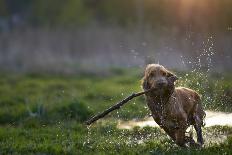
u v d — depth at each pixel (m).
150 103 9.29
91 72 25.86
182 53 21.84
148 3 34.28
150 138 10.78
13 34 35.78
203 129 10.91
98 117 9.24
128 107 13.80
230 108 12.05
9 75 26.89
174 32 26.89
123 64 28.25
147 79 9.20
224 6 27.72
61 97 16.83
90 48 32.78
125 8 41.34
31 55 32.38
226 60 22.72
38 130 11.73
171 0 30.92
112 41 31.48
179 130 9.23
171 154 8.95
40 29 37.19
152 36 26.92
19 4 48.31
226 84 14.12
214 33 25.03
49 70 27.12
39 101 15.14
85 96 16.94
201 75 13.13
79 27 39.59
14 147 9.94
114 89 18.20
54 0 46.62
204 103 11.92
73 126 11.95
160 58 21.17
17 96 17.47
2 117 13.75
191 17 29.09
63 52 33.09
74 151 9.49
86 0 45.41
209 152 9.01
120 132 11.34
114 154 9.22
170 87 9.06
